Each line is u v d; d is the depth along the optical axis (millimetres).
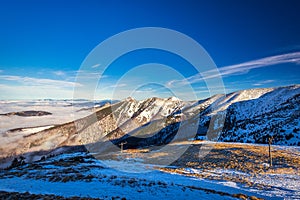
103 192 18000
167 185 21641
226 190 22953
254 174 34656
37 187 19734
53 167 33781
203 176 31016
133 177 25578
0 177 25812
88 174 26422
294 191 24312
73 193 17594
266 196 21781
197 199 17438
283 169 37656
